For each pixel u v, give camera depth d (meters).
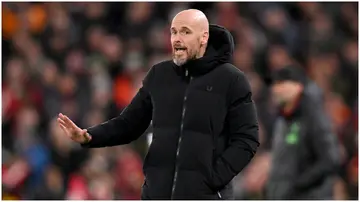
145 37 49.06
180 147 16.03
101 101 42.28
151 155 16.33
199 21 16.11
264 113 36.75
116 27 50.38
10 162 35.19
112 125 16.80
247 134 16.08
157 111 16.41
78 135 16.33
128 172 33.38
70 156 34.41
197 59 16.17
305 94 23.50
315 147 23.08
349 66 47.72
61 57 47.72
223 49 16.42
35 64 45.53
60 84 44.06
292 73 23.42
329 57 48.62
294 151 23.41
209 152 15.98
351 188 34.69
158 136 16.31
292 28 50.44
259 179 30.91
